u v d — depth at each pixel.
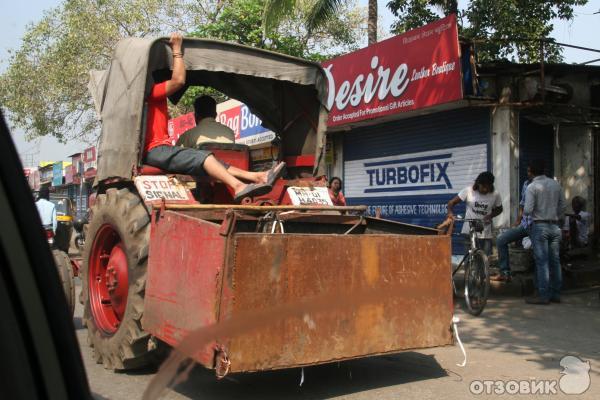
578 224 10.20
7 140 1.93
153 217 4.55
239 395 4.38
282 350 3.89
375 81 11.95
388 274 4.43
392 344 4.43
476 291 7.50
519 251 9.55
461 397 4.31
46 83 23.23
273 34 17.28
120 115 5.26
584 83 11.14
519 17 14.43
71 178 32.25
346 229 5.55
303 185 5.76
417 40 10.88
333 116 13.23
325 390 4.50
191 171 5.05
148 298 4.50
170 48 5.15
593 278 9.88
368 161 13.52
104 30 21.66
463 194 8.57
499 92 10.51
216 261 3.77
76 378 2.10
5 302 1.87
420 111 11.23
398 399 4.28
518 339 6.16
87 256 5.60
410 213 12.41
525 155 10.74
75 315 7.86
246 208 4.64
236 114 15.78
